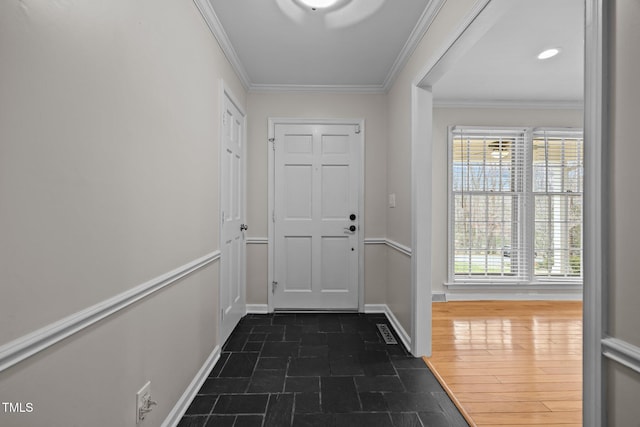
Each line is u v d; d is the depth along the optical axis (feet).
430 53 6.77
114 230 3.51
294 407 5.67
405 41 7.91
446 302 12.35
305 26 7.29
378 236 11.01
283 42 7.98
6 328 2.30
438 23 6.34
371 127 10.96
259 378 6.64
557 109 12.69
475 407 5.73
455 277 12.62
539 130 12.44
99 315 3.26
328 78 10.14
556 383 6.57
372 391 6.20
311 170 10.96
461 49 5.84
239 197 9.93
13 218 2.34
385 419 5.38
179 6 5.25
